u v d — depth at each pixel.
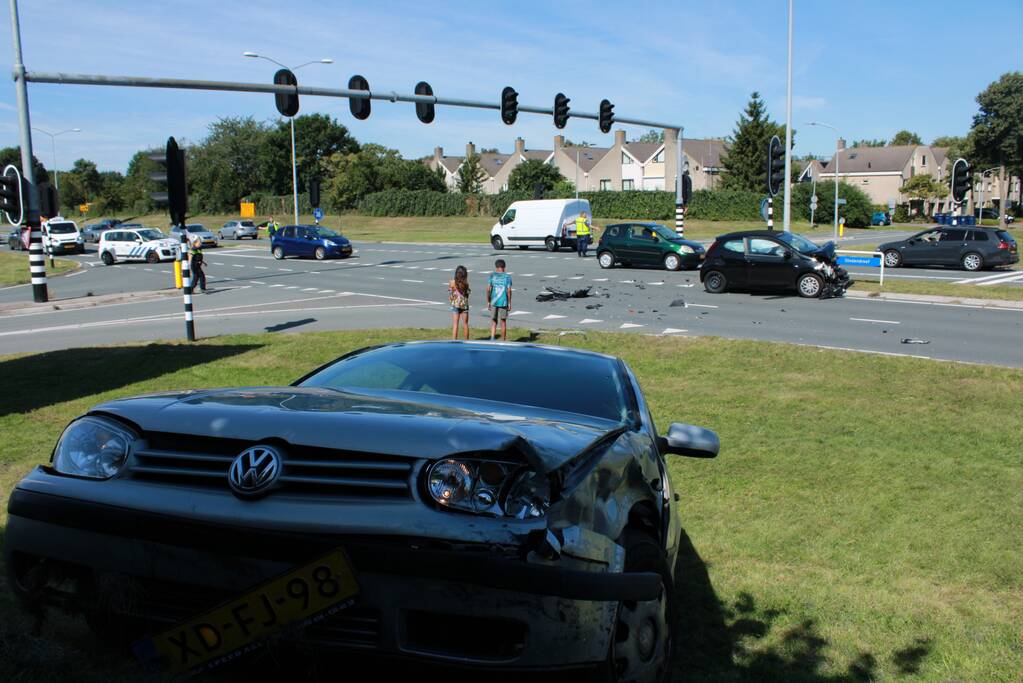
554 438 2.75
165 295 25.03
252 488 2.40
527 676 2.27
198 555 2.40
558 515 2.38
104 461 2.65
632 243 30.58
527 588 2.22
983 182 105.62
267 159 105.12
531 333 15.70
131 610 2.51
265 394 3.08
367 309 20.70
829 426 8.91
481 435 2.49
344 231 71.69
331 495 2.39
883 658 3.61
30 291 27.98
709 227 68.06
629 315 19.06
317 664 2.48
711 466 7.37
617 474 2.90
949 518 6.00
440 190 102.50
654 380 11.48
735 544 5.34
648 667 2.75
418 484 2.36
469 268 32.41
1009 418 9.30
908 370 12.04
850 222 75.50
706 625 3.93
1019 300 19.92
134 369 11.68
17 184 21.95
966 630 3.93
